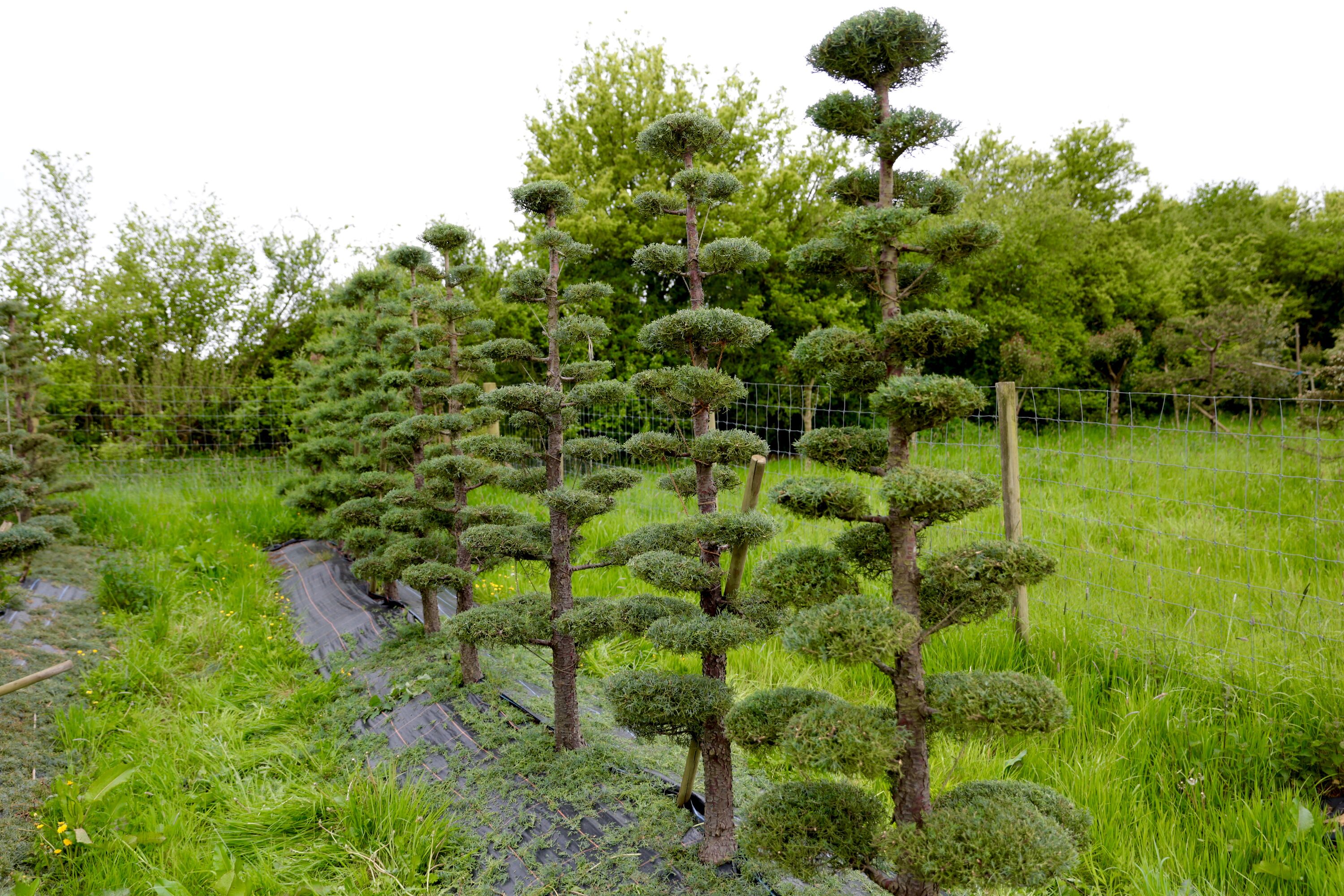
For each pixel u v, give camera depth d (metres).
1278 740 4.07
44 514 8.94
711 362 15.63
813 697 2.63
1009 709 2.28
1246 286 21.86
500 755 4.55
